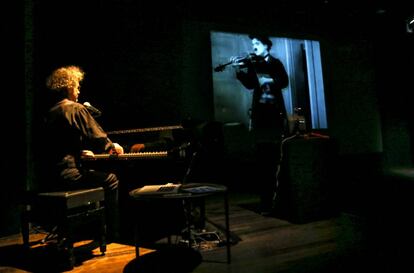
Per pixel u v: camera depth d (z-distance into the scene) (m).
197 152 3.18
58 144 2.54
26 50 3.68
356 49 6.71
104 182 2.67
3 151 3.27
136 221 2.24
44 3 3.89
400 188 4.16
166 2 4.91
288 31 6.06
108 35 4.40
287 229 2.87
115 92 4.40
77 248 2.65
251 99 5.49
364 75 6.74
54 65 3.94
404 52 6.91
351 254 2.13
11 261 2.45
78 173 2.57
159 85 4.74
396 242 2.29
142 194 2.04
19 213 3.32
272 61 5.76
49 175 2.54
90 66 4.23
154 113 4.67
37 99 3.77
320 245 2.38
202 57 5.27
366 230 2.62
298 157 3.09
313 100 6.10
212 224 3.19
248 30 5.67
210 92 5.25
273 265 2.05
